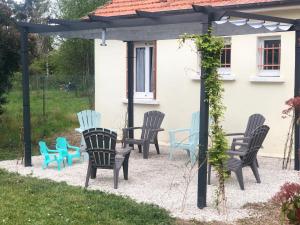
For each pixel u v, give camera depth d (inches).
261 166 375.6
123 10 535.8
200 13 265.6
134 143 418.6
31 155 410.6
